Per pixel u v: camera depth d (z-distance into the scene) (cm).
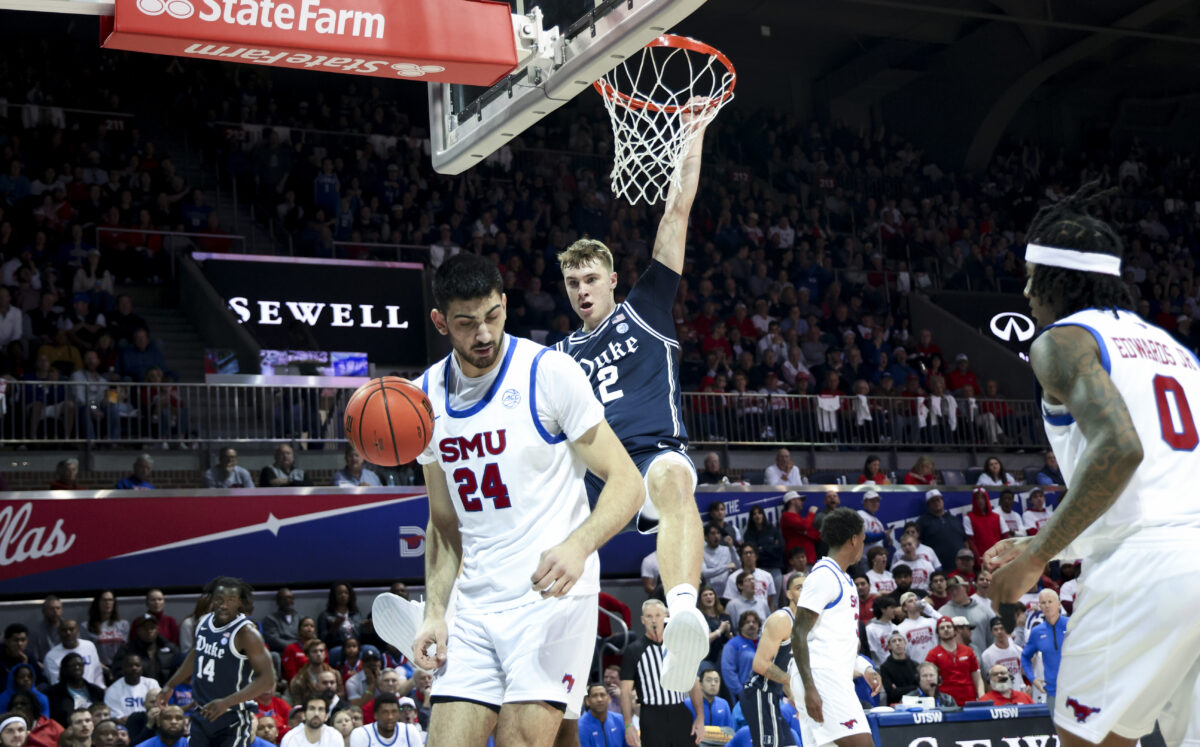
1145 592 253
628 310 475
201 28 429
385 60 464
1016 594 261
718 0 2317
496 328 311
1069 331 264
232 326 1481
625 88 649
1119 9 2305
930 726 693
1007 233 2400
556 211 1962
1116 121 2745
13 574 1088
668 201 504
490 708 310
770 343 1730
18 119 1702
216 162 1831
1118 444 243
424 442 322
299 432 1366
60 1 415
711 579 1230
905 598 1104
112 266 1585
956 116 2516
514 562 314
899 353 1830
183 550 1152
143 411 1312
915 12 2411
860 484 1412
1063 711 269
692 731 873
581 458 325
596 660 1069
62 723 925
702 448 1501
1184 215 2505
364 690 1009
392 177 1891
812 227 2153
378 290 1617
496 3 484
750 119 2362
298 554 1193
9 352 1329
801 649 627
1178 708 271
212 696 675
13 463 1231
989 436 1694
